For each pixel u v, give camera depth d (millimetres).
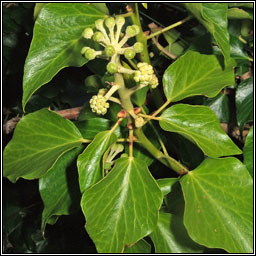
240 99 408
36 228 580
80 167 345
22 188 584
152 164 438
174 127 357
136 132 361
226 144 354
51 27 353
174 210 389
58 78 539
